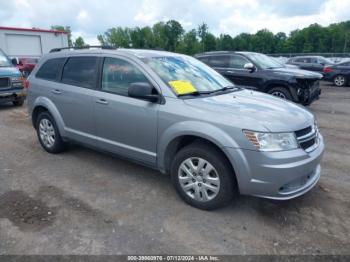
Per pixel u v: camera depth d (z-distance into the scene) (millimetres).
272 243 2840
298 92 8102
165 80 3611
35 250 2729
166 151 3502
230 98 3666
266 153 2875
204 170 3250
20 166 4586
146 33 78812
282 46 79188
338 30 75125
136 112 3664
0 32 22922
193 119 3215
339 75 15648
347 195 3717
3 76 8906
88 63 4340
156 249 2752
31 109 5242
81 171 4398
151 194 3730
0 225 3074
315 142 3336
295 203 3523
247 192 3051
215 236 2934
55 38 26469
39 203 3498
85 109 4262
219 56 9539
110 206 3449
